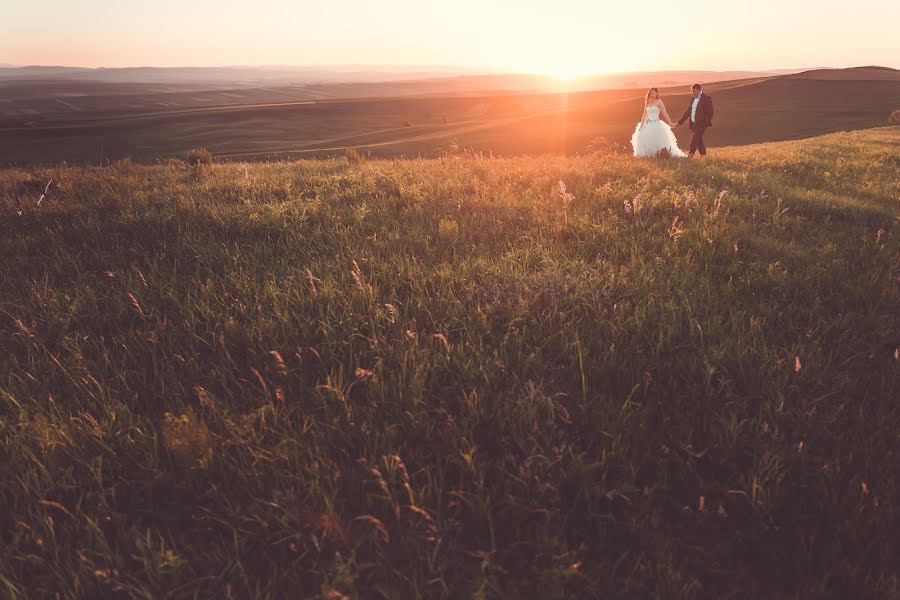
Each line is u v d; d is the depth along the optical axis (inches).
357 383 123.1
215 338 138.8
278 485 93.2
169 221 249.6
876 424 106.3
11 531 86.9
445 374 124.6
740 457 101.0
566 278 170.9
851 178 524.7
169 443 99.5
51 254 215.8
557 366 129.6
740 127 2780.5
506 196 302.4
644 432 103.7
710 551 82.9
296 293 163.2
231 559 81.3
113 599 77.9
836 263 196.4
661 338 132.7
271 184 356.8
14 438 104.3
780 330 143.7
